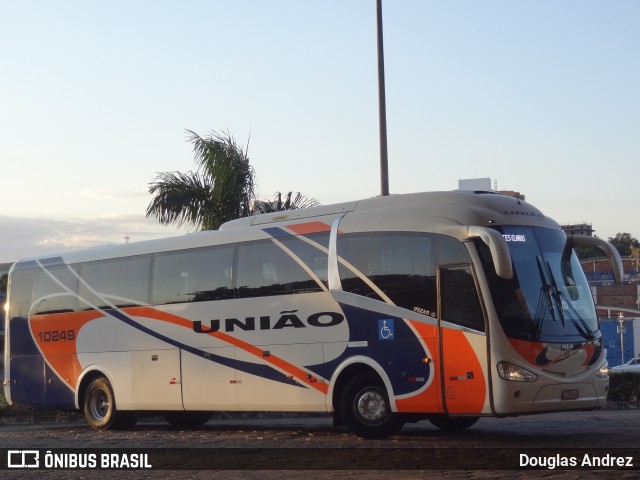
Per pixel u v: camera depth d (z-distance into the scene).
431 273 15.47
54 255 22.97
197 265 19.33
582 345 15.39
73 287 22.03
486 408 14.62
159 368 19.81
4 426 26.83
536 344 14.80
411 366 15.53
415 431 18.00
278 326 17.58
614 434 16.22
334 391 16.66
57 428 23.33
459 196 15.79
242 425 22.19
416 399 15.42
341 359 16.50
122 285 20.88
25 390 22.88
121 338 20.69
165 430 20.91
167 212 27.69
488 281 14.88
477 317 14.84
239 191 27.64
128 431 20.69
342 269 16.70
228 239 18.84
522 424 19.33
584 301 15.93
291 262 17.58
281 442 16.30
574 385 15.10
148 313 20.16
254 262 18.23
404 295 15.77
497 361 14.60
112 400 20.84
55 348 22.25
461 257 15.16
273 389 17.59
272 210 27.72
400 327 15.73
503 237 14.62
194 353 19.09
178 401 19.36
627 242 100.69
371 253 16.34
